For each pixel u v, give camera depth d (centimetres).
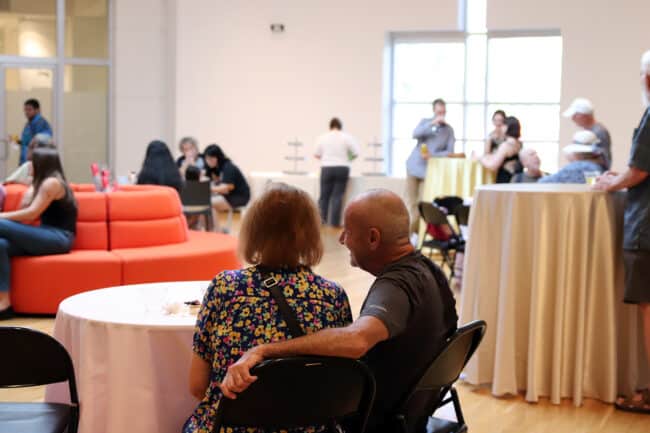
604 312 425
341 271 793
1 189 620
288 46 1299
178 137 1345
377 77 1262
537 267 422
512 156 855
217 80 1329
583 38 1142
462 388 449
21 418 266
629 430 390
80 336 291
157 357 284
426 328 242
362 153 1279
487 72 1240
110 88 1339
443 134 1003
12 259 583
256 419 224
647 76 402
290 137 1309
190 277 607
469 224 451
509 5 1186
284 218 234
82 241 612
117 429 284
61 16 1304
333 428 233
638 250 400
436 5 1229
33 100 1152
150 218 632
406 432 246
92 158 1341
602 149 633
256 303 230
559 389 426
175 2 1331
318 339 218
